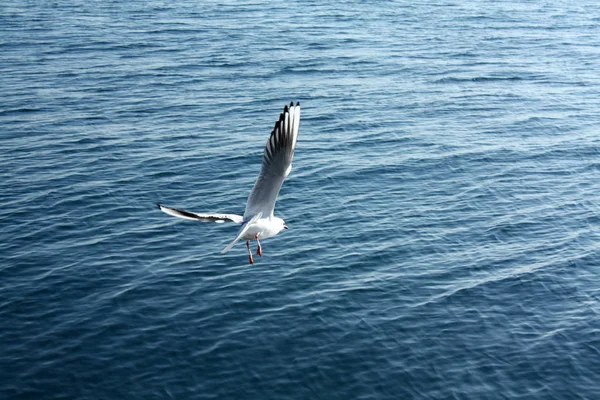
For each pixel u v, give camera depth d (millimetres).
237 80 52812
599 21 81750
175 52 60438
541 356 22484
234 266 27531
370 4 87438
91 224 30734
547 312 24828
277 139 10828
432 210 32719
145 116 44594
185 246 29109
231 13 78562
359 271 27266
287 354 22359
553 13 86125
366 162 38156
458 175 36906
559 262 28094
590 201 34000
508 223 31516
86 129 42000
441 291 25969
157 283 26172
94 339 22891
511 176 36906
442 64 59531
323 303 24984
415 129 43594
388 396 20688
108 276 26578
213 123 43688
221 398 20469
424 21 77875
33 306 24547
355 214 32125
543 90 53031
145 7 80938
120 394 20547
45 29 68125
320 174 36438
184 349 22500
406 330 23609
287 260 28031
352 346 22750
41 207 32000
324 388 20953
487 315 24578
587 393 20984
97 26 70125
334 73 55531
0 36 64625
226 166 37375
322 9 82750
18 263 27219
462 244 29578
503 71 58062
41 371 21359
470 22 78438
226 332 23375
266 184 11211
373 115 45875
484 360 22281
